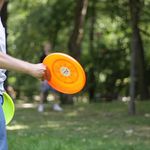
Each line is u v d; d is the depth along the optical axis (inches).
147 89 928.9
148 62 1083.9
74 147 334.6
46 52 614.5
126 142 373.4
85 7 763.4
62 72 147.1
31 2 1064.2
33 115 587.5
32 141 355.3
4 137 140.5
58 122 513.3
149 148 341.4
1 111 140.5
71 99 760.3
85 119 542.9
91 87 1078.4
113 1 898.1
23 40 1083.3
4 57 136.5
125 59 1074.1
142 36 1040.2
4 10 655.1
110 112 615.8
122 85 1096.8
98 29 1088.2
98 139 382.9
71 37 766.5
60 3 917.8
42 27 972.6
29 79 1298.0
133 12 598.5
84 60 1077.8
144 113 598.5
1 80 145.1
